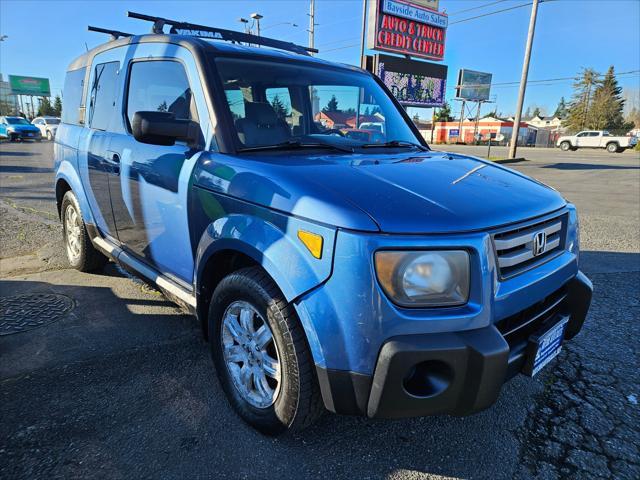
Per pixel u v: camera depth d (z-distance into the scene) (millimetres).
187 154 2619
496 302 1930
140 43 3262
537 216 2225
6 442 2250
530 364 2170
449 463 2207
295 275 1922
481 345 1813
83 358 3055
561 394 2789
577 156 30078
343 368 1847
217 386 2773
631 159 27328
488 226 1948
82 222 4250
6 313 3713
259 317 2258
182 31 3531
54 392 2672
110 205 3533
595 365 3119
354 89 3387
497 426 2482
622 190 12328
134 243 3326
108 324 3551
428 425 2475
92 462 2137
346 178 2107
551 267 2303
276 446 2277
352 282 1781
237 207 2242
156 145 2855
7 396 2619
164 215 2834
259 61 2930
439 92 20500
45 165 14828
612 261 5523
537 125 104250
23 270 4746
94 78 3900
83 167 3883
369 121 3389
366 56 17578
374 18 17875
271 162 2299
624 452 2303
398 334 1790
